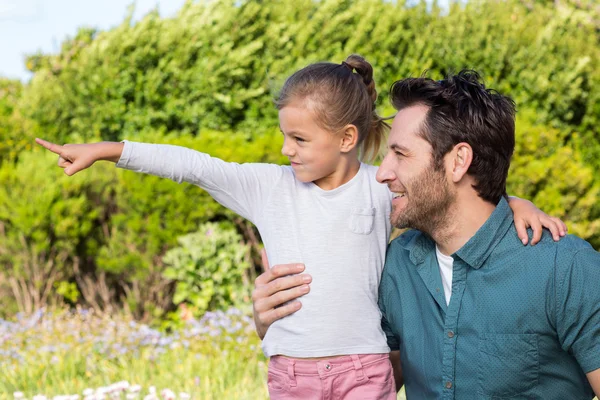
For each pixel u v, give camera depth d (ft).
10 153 23.79
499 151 7.50
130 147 8.08
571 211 22.39
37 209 21.07
